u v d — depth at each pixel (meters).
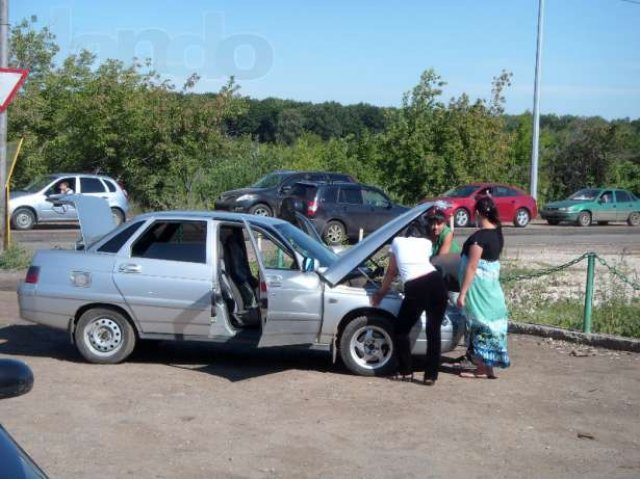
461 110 34.38
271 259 8.66
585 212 32.66
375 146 37.88
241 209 25.59
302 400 7.45
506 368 8.73
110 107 31.58
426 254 8.00
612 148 43.69
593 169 43.81
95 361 8.66
